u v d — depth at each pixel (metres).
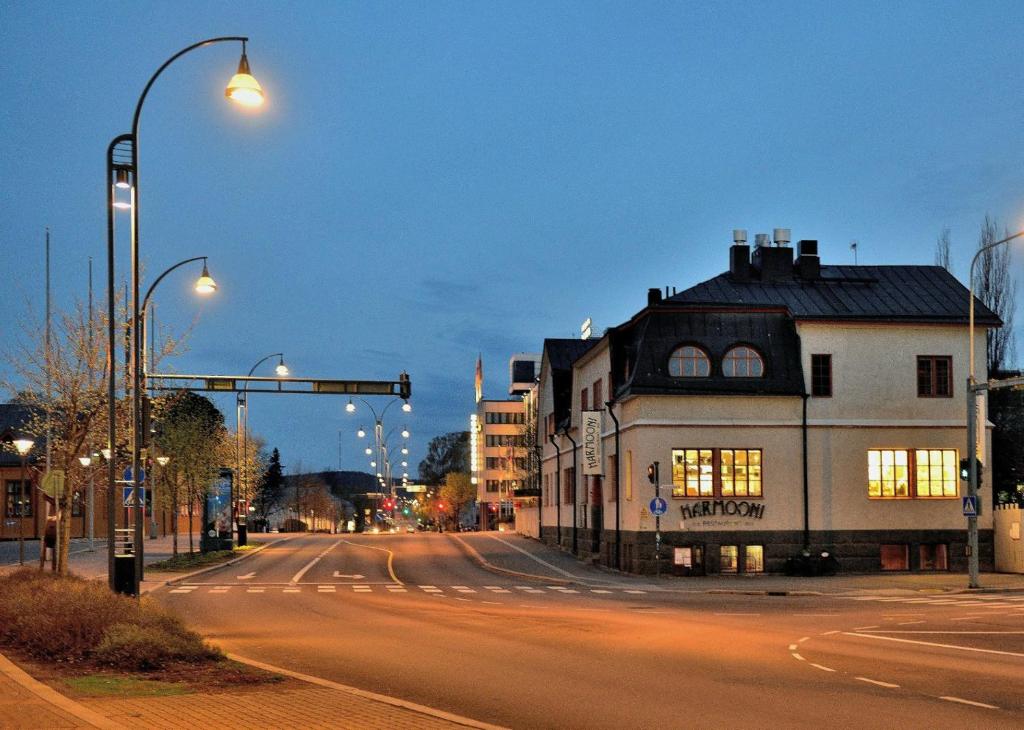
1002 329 52.50
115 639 13.76
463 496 137.75
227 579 39.62
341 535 79.06
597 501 48.78
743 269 44.88
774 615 24.69
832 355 41.03
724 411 40.53
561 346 64.50
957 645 18.23
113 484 22.45
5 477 70.81
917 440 40.97
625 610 26.38
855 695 12.80
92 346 30.47
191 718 9.95
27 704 10.00
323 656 16.66
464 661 16.03
